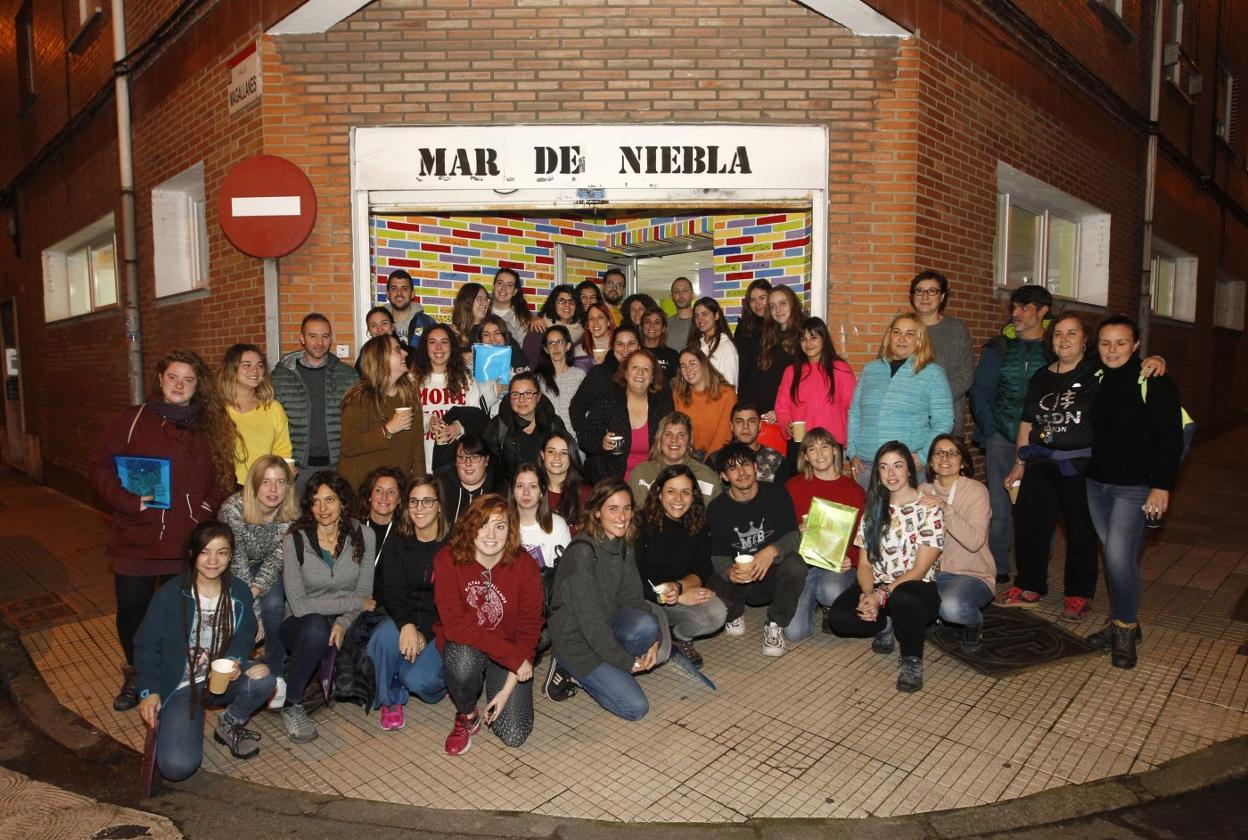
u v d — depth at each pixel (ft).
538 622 12.68
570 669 13.07
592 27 19.94
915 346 16.87
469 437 14.94
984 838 10.05
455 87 19.94
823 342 17.63
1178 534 24.98
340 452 16.71
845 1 19.10
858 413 17.62
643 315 19.65
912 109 20.45
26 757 12.83
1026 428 17.62
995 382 19.11
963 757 11.75
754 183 20.31
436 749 12.34
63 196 35.01
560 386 18.95
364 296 20.18
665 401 17.44
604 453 17.21
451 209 20.16
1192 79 39.24
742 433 16.47
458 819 10.45
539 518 14.37
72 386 35.60
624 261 29.45
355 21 19.84
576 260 27.50
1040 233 29.68
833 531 15.14
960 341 18.70
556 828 10.20
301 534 13.44
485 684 12.51
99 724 13.64
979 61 22.89
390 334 16.49
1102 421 14.89
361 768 11.82
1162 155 37.22
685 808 10.59
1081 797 10.77
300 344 20.13
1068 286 32.58
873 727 12.66
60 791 11.57
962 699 13.57
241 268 21.62
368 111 19.98
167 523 13.58
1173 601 18.54
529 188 20.10
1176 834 10.19
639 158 20.08
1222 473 35.81
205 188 22.94
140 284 27.94
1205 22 41.98
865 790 10.94
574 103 20.01
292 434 16.66
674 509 14.56
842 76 20.31
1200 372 46.91
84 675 15.57
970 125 22.59
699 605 14.76
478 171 20.02
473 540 12.21
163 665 11.82
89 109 30.40
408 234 22.82
